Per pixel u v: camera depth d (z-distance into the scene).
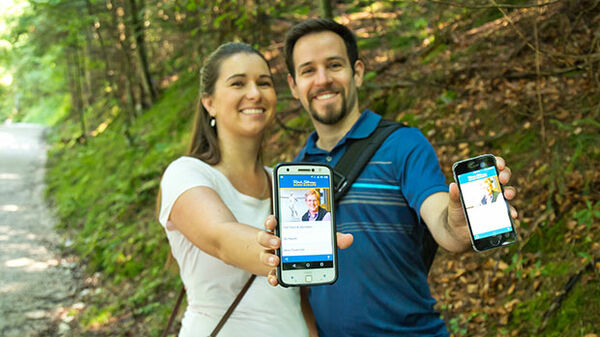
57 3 9.92
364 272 1.91
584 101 3.97
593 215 3.32
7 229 9.31
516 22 4.88
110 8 12.41
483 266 3.73
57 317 5.66
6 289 6.44
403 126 2.03
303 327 1.86
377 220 1.93
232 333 1.72
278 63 7.02
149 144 10.15
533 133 4.13
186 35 9.64
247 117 1.86
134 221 7.81
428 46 5.91
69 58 17.00
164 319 5.13
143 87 13.23
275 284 1.30
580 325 2.88
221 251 1.44
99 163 11.87
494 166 1.41
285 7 6.82
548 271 3.29
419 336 1.92
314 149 2.24
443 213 1.59
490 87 4.74
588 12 4.34
